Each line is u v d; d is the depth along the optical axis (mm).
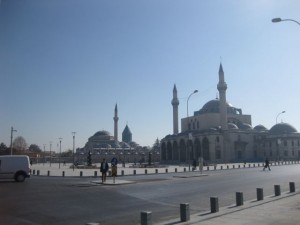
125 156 171750
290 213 14445
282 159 133750
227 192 24547
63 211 16828
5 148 142750
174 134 145500
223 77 124125
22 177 36188
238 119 149625
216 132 125375
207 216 14195
